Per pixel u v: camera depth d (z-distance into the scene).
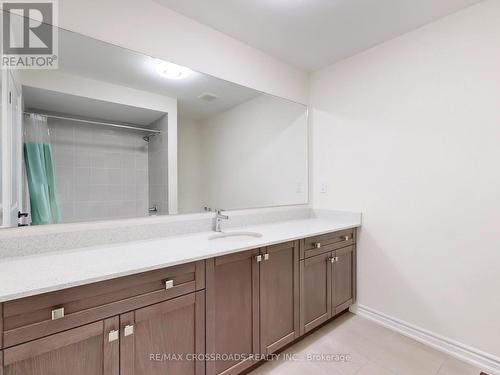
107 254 1.27
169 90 1.75
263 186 2.27
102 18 1.47
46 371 0.90
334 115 2.43
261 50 2.20
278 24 1.84
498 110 1.54
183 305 1.23
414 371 1.57
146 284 1.12
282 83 2.38
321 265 1.95
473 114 1.64
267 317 1.59
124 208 1.58
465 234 1.67
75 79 1.42
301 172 2.54
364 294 2.22
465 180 1.67
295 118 2.50
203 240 1.62
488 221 1.58
